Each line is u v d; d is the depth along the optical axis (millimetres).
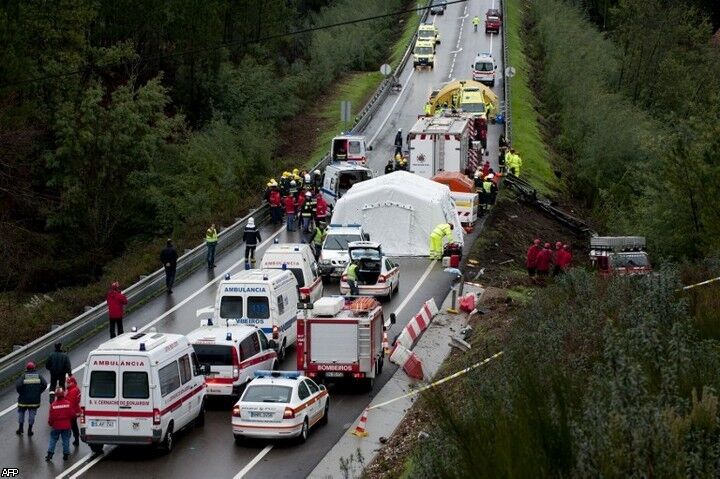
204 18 101375
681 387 20734
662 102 128500
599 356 26406
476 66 122312
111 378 32375
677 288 31703
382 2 169500
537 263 57156
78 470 31922
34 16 83812
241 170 89625
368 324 39219
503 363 26844
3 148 78750
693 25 147625
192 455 32938
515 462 17344
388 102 118188
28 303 60469
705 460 17109
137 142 83938
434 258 62719
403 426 34531
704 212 52781
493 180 74938
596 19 187250
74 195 79500
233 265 62938
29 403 35594
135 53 93875
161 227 82062
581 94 114750
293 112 113250
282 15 125562
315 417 35156
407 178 66875
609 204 86375
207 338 38156
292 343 46188
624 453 16500
